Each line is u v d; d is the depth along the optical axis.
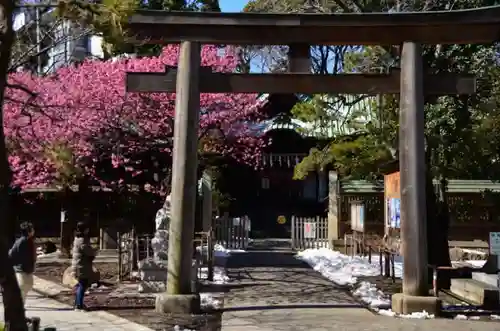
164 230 13.98
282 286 14.70
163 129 20.69
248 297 12.95
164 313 10.98
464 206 24.23
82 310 11.40
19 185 20.98
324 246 24.69
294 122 31.52
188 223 11.18
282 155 32.16
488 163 18.39
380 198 23.47
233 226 25.48
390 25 11.39
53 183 20.58
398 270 17.77
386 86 11.71
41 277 16.34
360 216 20.25
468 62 16.75
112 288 14.29
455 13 11.27
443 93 11.69
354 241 21.52
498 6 11.26
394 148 17.95
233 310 11.40
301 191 34.03
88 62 21.92
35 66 21.64
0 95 5.89
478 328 9.83
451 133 15.77
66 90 19.59
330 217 23.70
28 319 6.43
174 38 11.41
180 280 11.18
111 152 21.28
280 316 10.79
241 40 11.52
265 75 11.62
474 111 17.53
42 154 13.02
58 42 11.77
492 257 13.61
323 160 20.92
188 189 11.18
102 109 19.81
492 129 16.34
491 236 11.73
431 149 16.02
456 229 24.20
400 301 11.12
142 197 24.20
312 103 20.12
